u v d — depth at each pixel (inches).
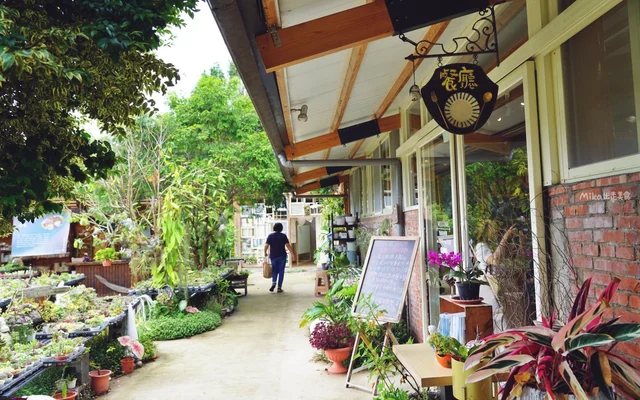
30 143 104.8
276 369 196.5
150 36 100.3
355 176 426.9
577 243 91.4
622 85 81.7
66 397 149.8
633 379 59.8
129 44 94.0
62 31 87.1
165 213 296.8
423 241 202.8
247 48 98.3
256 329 278.4
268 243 441.7
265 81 127.2
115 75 103.2
